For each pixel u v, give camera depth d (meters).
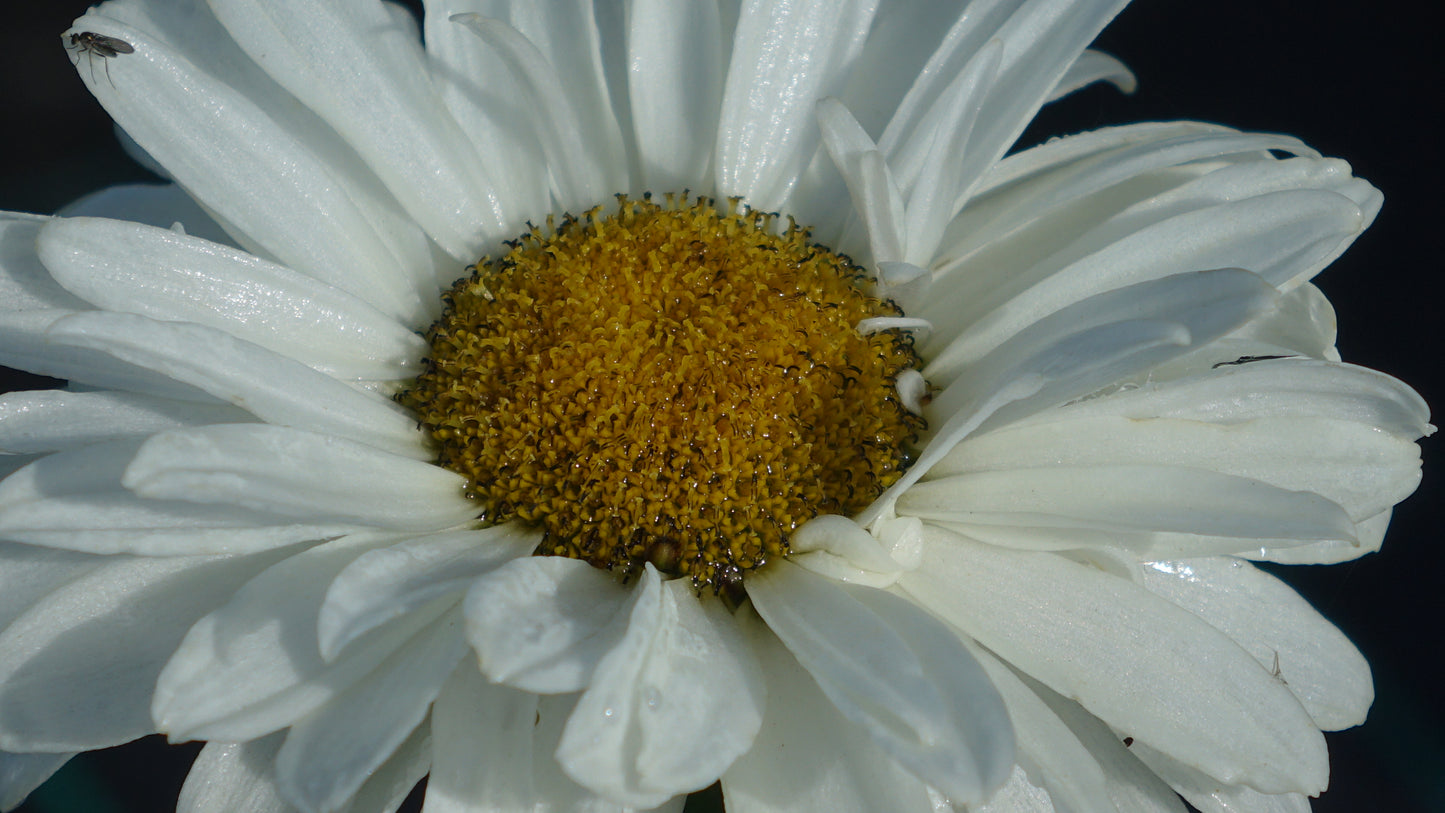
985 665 0.12
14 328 0.12
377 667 0.12
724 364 0.13
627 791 0.11
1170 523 0.12
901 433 0.13
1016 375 0.12
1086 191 0.13
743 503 0.13
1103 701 0.12
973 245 0.13
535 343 0.13
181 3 0.13
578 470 0.13
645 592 0.11
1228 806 0.13
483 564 0.12
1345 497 0.12
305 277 0.13
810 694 0.12
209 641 0.11
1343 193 0.13
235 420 0.12
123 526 0.12
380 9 0.13
